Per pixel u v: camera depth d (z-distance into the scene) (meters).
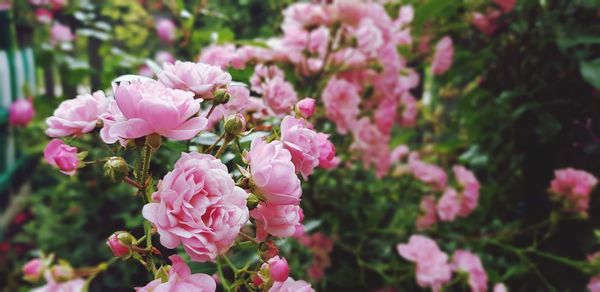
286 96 0.48
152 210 0.26
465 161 0.84
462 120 0.85
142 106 0.26
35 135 1.36
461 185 0.76
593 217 0.67
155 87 0.28
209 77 0.32
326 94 0.63
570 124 0.68
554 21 0.68
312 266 0.71
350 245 0.73
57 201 1.15
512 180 0.76
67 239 1.04
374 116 0.76
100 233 1.04
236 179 0.35
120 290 0.94
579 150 0.67
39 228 1.13
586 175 0.62
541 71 0.71
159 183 0.27
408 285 0.75
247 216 0.26
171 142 0.38
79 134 0.32
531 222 0.72
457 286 0.77
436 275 0.64
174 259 0.28
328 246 0.71
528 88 0.72
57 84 1.45
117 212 1.03
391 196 0.82
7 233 1.21
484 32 0.79
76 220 1.07
